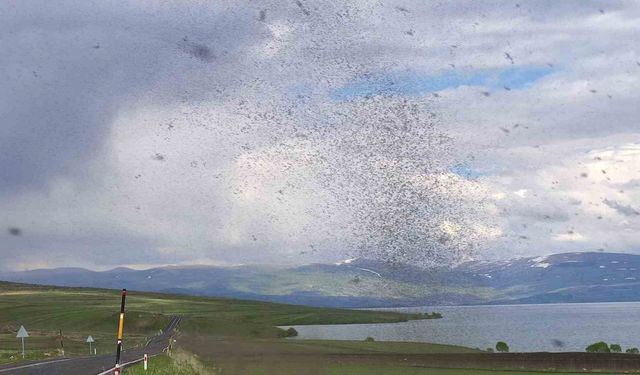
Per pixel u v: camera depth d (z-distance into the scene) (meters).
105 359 57.06
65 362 53.78
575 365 64.44
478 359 66.38
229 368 53.88
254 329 135.00
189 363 50.31
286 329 138.62
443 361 67.31
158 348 80.94
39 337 129.75
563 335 149.38
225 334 120.00
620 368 63.72
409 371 61.56
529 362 65.88
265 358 60.44
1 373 42.72
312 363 61.12
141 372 40.28
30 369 45.91
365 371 59.41
